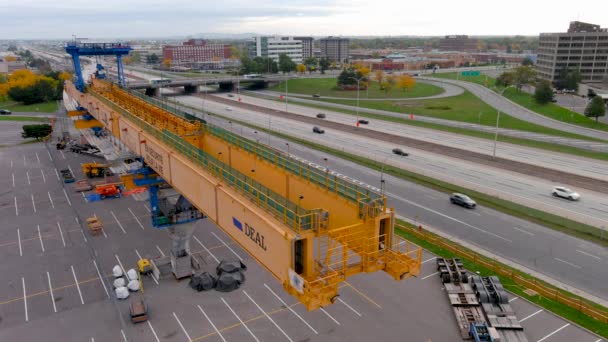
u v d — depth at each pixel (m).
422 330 34.91
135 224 56.06
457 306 37.34
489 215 56.59
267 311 37.50
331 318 36.50
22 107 156.25
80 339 34.22
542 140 97.75
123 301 39.19
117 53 83.62
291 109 144.75
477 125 117.50
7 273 44.25
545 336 33.88
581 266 43.69
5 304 38.97
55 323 36.22
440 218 55.91
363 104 156.38
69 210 60.66
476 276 40.25
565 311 36.75
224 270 42.78
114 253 48.44
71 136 99.19
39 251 48.91
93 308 38.22
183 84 182.25
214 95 183.62
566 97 165.62
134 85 165.75
